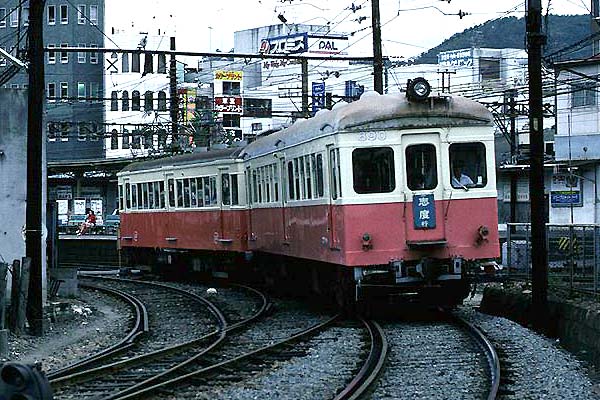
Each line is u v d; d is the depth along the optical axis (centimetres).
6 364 1029
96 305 3803
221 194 4481
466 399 1672
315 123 3033
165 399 1739
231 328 2791
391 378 1892
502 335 2472
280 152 3522
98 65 12250
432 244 2747
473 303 3672
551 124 9306
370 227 2745
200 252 4850
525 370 1953
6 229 3266
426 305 2922
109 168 10356
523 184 7375
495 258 2814
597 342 2088
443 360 2097
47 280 3666
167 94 12194
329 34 12025
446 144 2788
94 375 2005
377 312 3114
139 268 5750
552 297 2717
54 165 9806
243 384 1884
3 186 3272
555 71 4912
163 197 5138
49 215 4144
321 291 3331
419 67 10412
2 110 3284
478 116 2812
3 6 11325
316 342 2467
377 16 4438
